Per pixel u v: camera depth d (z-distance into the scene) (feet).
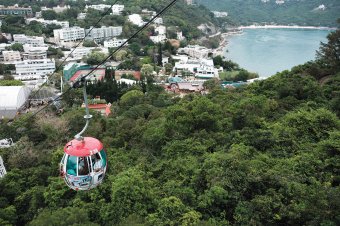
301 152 87.10
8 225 83.35
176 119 119.44
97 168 47.85
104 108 234.58
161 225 63.16
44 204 92.07
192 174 83.56
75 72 375.66
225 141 102.63
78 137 47.26
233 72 428.56
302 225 59.47
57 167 108.88
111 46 504.43
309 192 62.69
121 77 361.51
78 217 70.23
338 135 86.33
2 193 99.86
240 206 65.72
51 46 485.97
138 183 76.23
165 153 104.83
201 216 65.46
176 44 538.06
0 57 415.23
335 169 75.46
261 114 120.67
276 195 65.72
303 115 103.50
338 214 55.93
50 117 184.96
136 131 131.95
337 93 126.21
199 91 287.48
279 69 466.29
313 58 514.68
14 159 125.90
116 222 71.05
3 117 230.89
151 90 274.57
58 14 608.60
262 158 83.82
